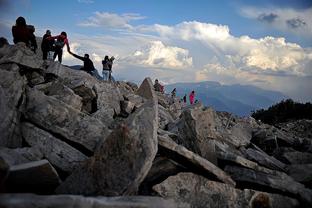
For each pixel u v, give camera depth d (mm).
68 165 10195
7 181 7277
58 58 21734
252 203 10180
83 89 15906
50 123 11156
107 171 8242
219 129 19266
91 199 6422
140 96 20422
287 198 10570
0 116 10008
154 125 8930
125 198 6934
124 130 8391
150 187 9773
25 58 15055
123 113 17000
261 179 10977
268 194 10453
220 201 9930
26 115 11281
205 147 12297
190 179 9969
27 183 7648
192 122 12516
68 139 11062
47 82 15633
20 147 10516
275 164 13812
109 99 16781
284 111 51969
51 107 11359
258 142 20828
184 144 12812
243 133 20859
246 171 11344
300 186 10922
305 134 34688
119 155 8328
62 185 8234
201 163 9953
